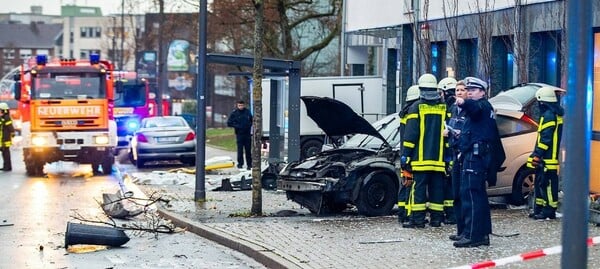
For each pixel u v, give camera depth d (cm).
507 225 1936
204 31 2578
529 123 2319
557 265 1445
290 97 2820
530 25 3131
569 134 873
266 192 2884
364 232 1895
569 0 874
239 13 6144
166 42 9588
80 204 2675
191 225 2080
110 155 3928
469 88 1648
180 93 11062
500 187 2288
